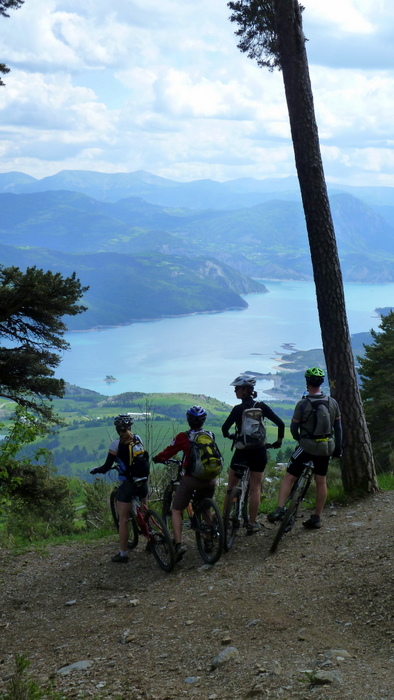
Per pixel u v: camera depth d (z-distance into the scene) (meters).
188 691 3.97
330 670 3.89
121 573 7.75
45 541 10.32
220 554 7.15
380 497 8.97
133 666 4.62
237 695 3.75
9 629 6.39
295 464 7.57
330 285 9.23
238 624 5.18
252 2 11.64
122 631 5.54
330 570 6.22
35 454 10.59
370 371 24.73
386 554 6.27
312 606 5.36
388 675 3.68
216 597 6.02
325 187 9.37
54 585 7.74
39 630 6.16
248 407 7.78
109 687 4.26
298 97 9.38
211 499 7.31
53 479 20.28
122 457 8.09
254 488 8.05
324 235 9.26
